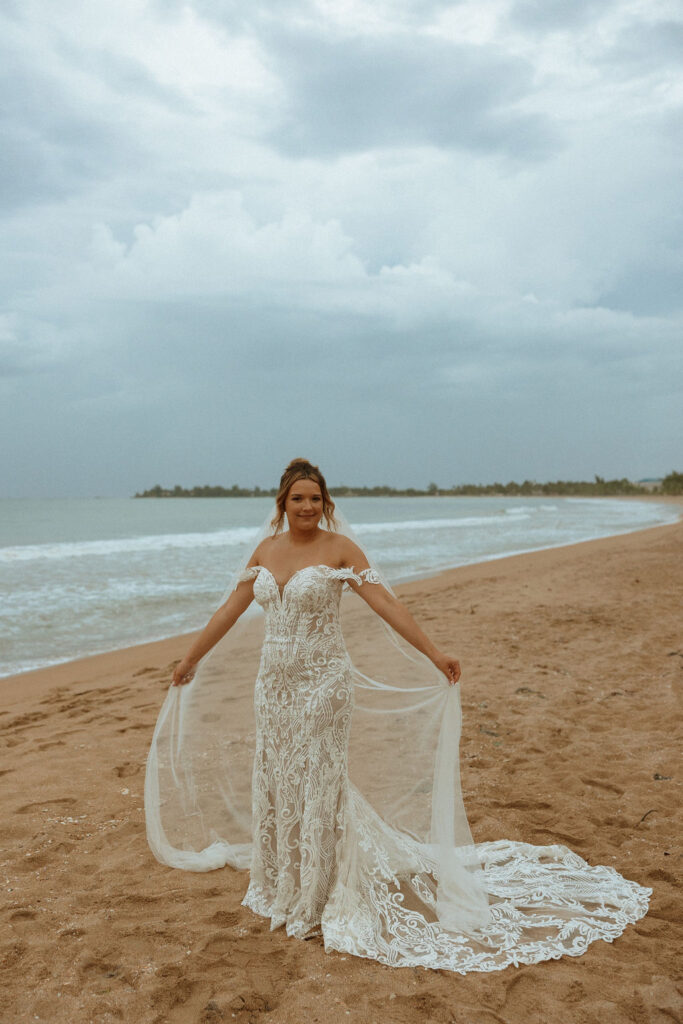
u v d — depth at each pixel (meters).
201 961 2.87
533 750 5.39
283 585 3.37
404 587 15.00
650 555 19.48
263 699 3.38
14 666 8.75
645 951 3.01
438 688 3.87
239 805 3.98
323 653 3.29
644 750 5.38
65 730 6.12
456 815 3.56
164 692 7.33
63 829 4.15
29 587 15.02
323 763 3.22
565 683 7.18
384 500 161.38
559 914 3.28
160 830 3.79
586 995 2.70
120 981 2.77
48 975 2.79
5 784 4.85
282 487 3.46
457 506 93.56
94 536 31.89
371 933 3.06
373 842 3.45
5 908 3.28
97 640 10.23
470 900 3.27
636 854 3.87
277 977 2.81
